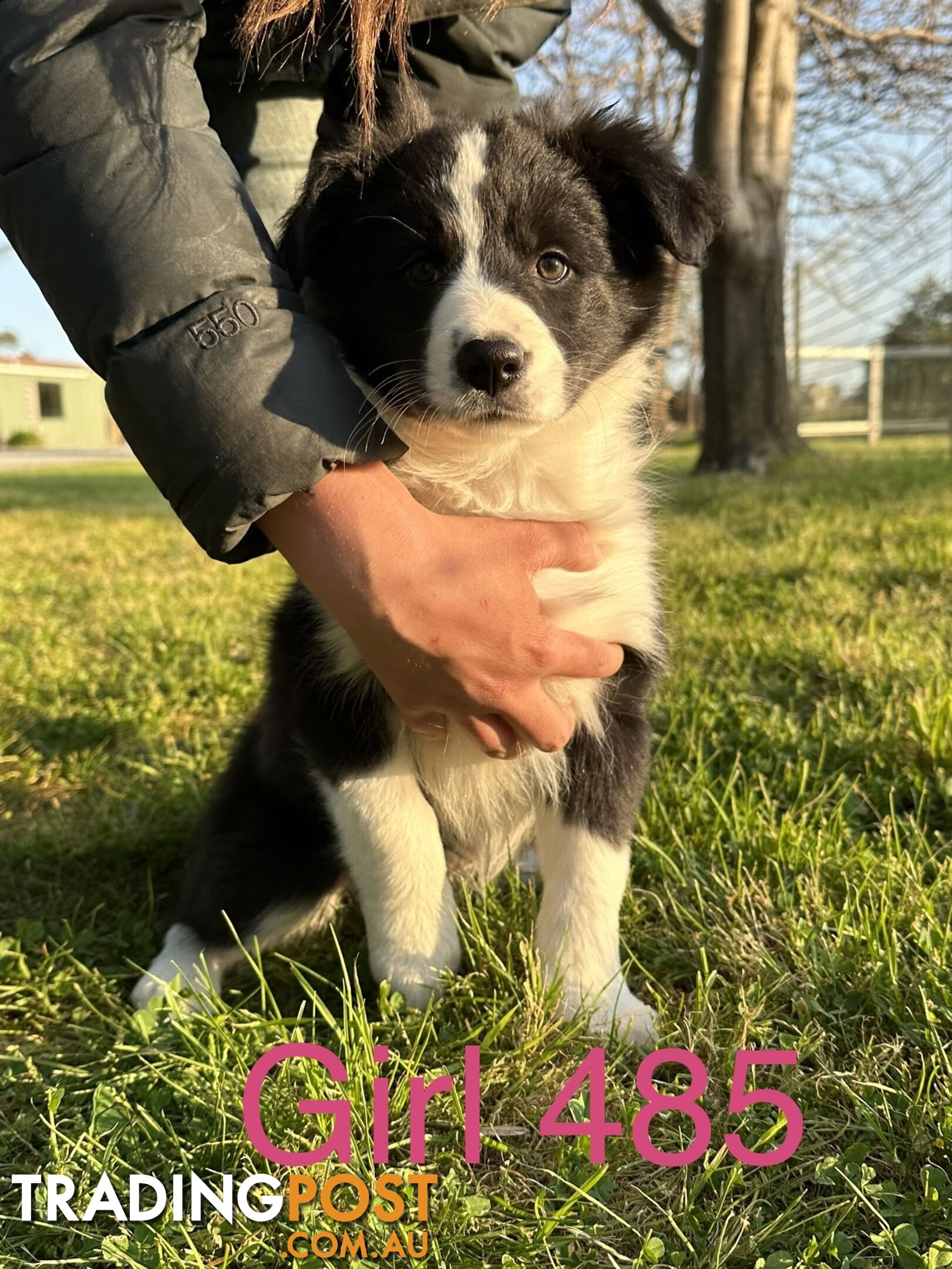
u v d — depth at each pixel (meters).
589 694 0.41
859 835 0.50
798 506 1.50
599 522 0.42
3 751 0.68
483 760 0.44
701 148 1.90
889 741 0.57
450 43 0.51
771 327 2.07
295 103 0.51
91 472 4.24
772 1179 0.30
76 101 0.30
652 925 0.45
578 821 0.42
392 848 0.41
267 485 0.30
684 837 0.49
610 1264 0.28
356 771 0.41
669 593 0.93
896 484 1.73
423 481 0.42
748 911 0.43
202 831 0.49
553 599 0.40
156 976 0.44
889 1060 0.34
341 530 0.31
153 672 0.83
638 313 0.46
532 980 0.39
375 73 0.42
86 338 0.31
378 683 0.40
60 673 0.84
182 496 0.31
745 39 1.80
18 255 0.32
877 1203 0.29
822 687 0.69
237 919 0.44
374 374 0.43
